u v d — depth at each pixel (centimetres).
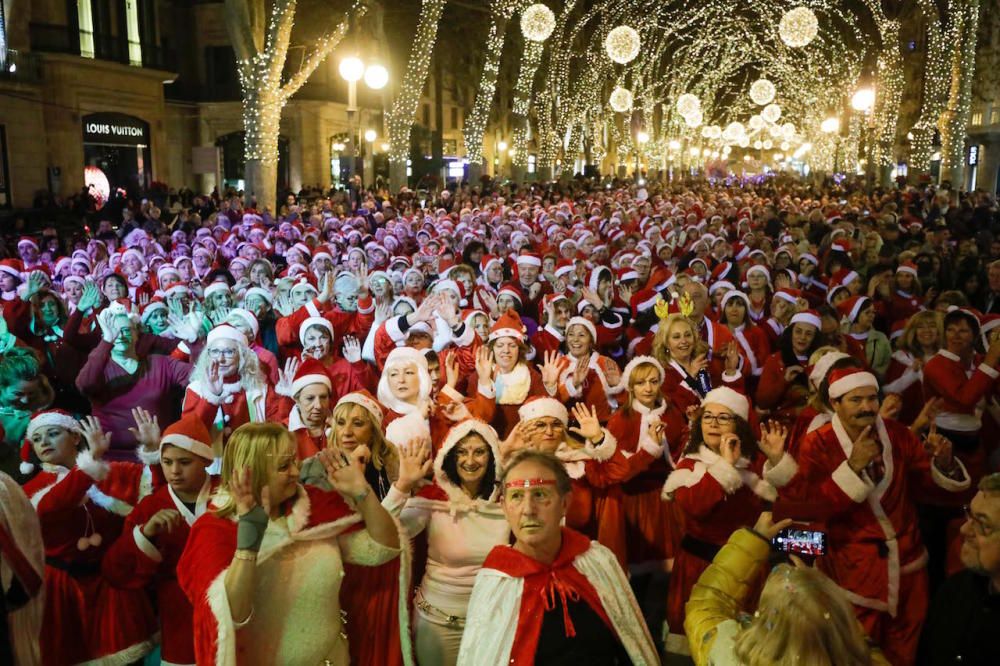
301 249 1373
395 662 370
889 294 995
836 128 3822
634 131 5884
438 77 5888
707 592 318
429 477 426
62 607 404
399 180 2758
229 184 4681
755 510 466
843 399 427
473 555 397
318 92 4531
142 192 3634
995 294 972
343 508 351
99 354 651
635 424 541
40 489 415
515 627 307
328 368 715
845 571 427
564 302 863
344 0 2914
